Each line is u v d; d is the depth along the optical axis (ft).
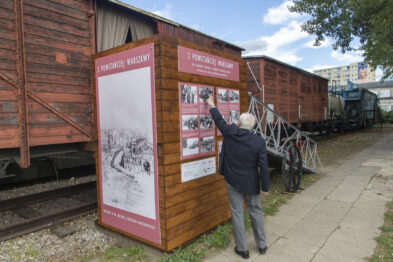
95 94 12.03
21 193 19.19
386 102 203.31
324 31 41.37
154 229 9.97
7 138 11.44
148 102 9.76
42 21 12.76
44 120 12.75
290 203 15.97
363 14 35.86
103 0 15.85
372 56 37.32
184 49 10.22
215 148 11.75
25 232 12.12
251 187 9.45
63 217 13.66
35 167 22.45
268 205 15.55
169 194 9.59
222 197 12.28
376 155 32.24
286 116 33.91
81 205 14.61
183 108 10.15
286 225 12.75
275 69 31.27
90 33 14.85
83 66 14.51
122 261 10.05
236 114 13.08
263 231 10.05
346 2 37.27
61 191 17.54
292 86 35.91
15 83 11.66
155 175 9.72
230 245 10.78
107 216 12.03
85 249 11.16
